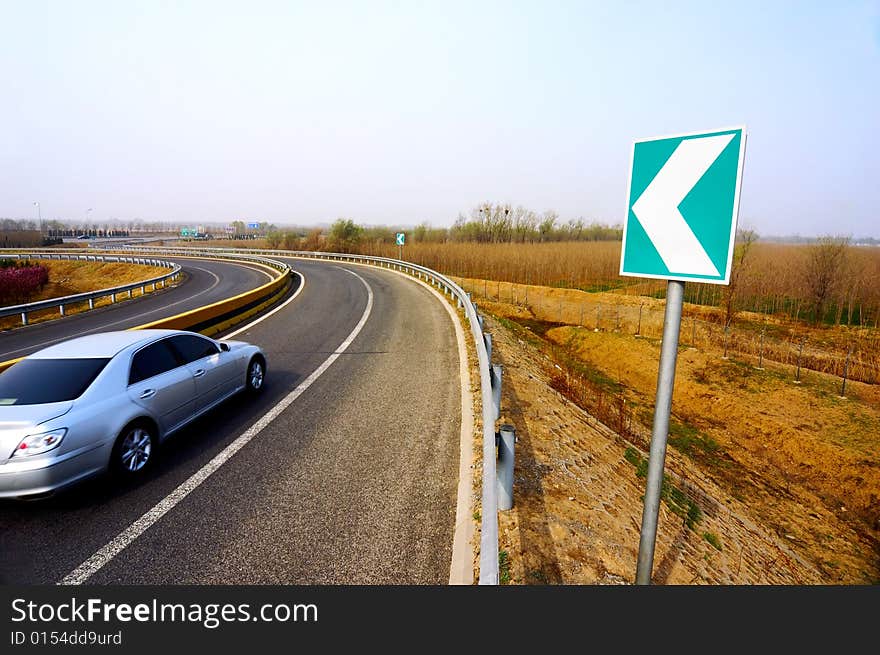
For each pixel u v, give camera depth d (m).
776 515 8.20
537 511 4.59
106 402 4.59
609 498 5.65
